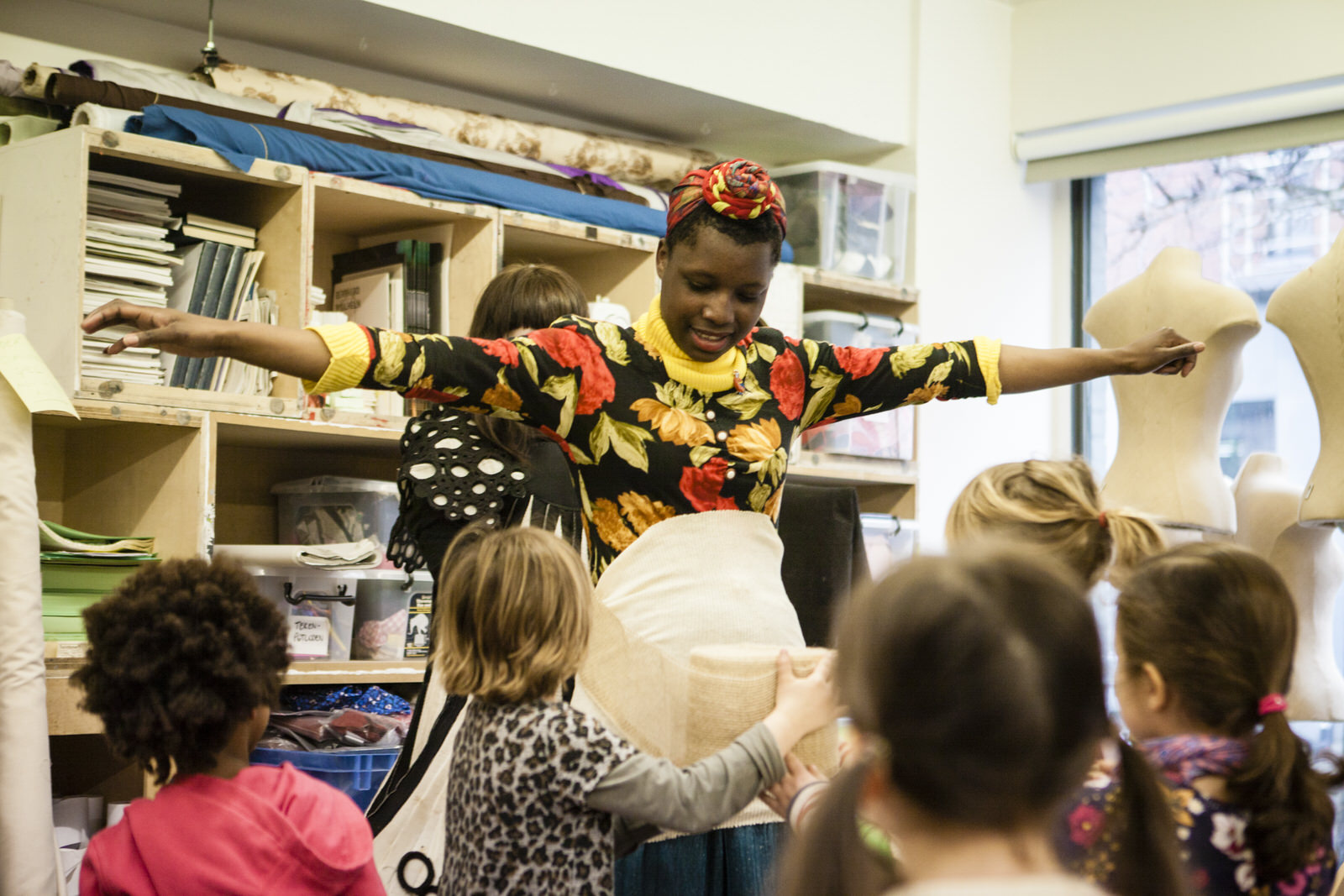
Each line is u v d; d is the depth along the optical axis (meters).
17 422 2.02
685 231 1.38
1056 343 4.59
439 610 1.65
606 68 3.38
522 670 1.42
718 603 1.44
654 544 1.44
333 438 2.84
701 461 1.45
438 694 1.74
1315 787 1.23
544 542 1.47
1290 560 3.03
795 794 1.34
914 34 4.13
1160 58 4.05
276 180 2.67
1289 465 4.08
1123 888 0.93
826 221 3.82
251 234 2.75
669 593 1.43
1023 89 4.38
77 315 2.40
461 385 1.37
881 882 0.78
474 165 3.16
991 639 0.71
